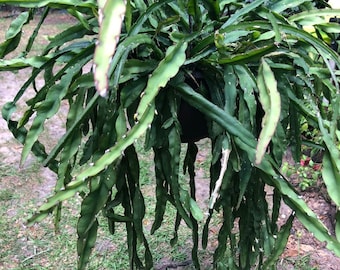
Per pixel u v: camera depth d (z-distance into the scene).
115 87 0.80
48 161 0.86
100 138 0.89
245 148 0.90
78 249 0.88
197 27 0.96
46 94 0.96
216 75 0.96
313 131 1.99
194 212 0.94
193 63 0.95
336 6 1.25
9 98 3.08
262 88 0.77
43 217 0.79
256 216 1.09
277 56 0.97
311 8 1.11
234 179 1.04
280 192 0.92
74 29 0.99
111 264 1.75
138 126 0.79
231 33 0.93
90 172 0.77
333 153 0.85
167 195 1.03
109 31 0.57
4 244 1.86
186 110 0.96
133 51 0.96
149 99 0.78
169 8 0.98
